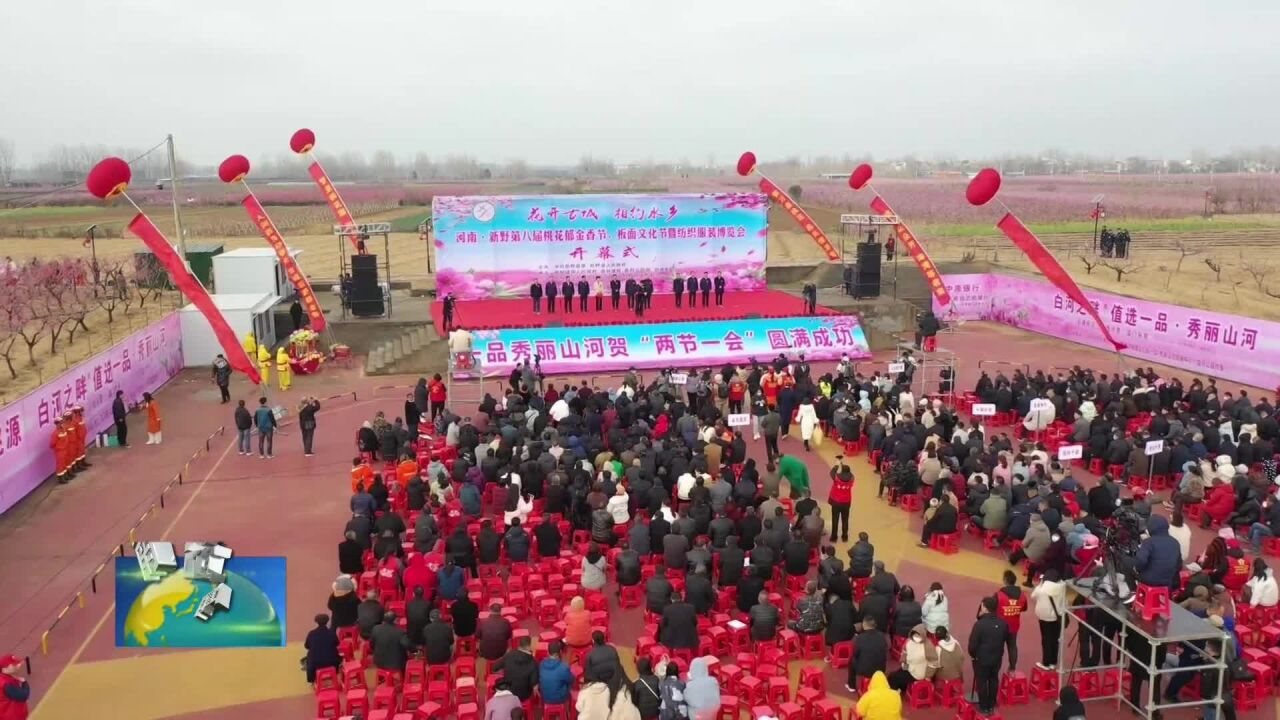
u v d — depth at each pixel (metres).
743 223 44.16
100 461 25.19
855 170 41.47
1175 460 21.91
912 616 14.08
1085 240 82.88
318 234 97.88
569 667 12.58
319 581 17.75
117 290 50.12
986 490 19.50
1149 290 56.22
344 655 14.67
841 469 19.03
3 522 20.77
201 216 119.75
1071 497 18.73
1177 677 13.25
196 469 24.58
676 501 19.94
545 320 37.38
